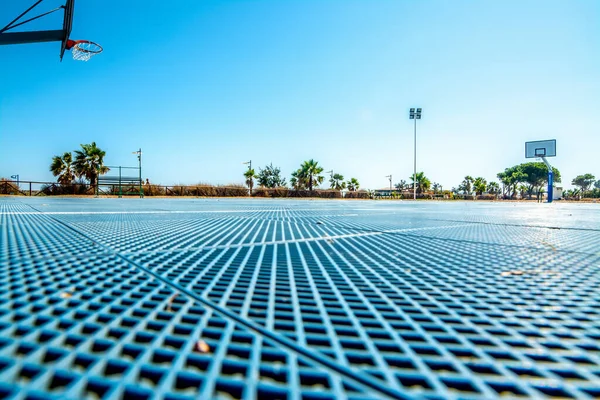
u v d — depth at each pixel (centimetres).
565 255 213
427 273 158
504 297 119
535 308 106
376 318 95
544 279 147
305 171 5203
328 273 156
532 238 308
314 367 66
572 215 763
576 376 65
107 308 95
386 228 395
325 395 56
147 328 82
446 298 117
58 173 3850
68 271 144
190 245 234
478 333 85
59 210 628
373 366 67
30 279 128
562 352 75
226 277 142
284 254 209
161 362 65
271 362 67
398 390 58
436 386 60
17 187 2348
